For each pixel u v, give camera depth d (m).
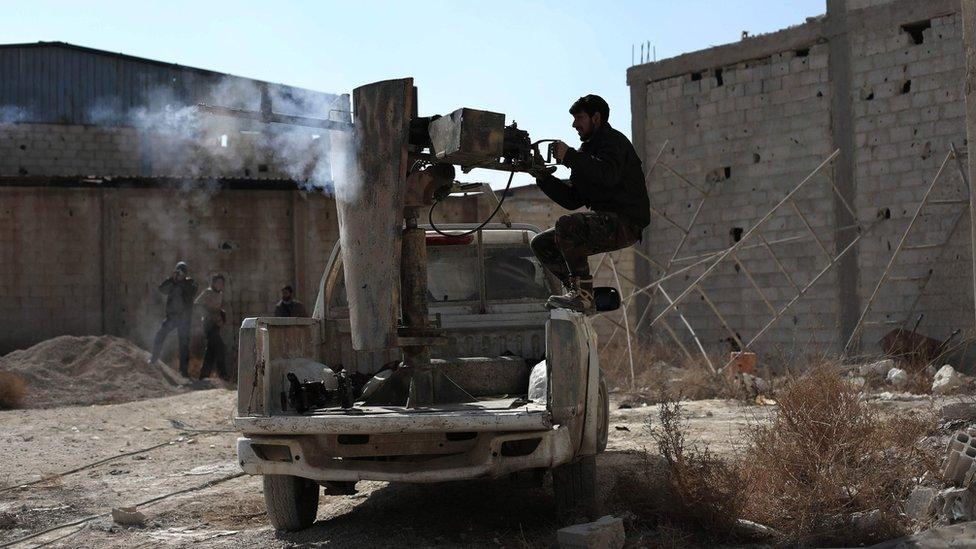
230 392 14.42
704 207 18.48
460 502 5.79
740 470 5.21
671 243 19.06
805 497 4.74
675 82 19.08
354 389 5.79
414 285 5.21
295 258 20.19
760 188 17.66
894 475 5.05
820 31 16.84
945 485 4.80
